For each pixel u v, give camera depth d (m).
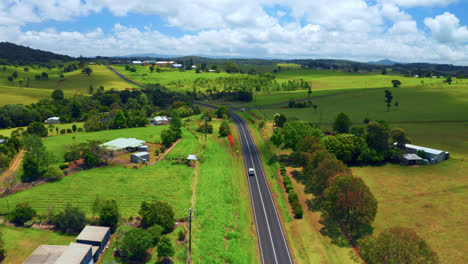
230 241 65.19
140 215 72.12
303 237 67.81
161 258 58.50
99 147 106.38
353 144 110.81
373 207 63.34
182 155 117.94
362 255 56.34
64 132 151.88
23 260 56.47
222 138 148.88
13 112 174.50
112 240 64.62
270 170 109.19
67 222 66.19
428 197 83.69
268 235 68.94
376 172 104.50
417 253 46.59
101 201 69.69
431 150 115.56
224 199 84.56
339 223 72.12
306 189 92.56
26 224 67.06
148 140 140.50
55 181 89.75
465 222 70.19
